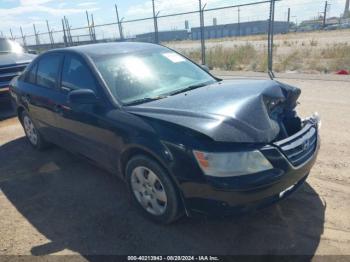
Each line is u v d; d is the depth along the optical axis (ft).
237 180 8.63
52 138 16.40
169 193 9.91
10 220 11.93
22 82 18.11
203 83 13.34
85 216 11.75
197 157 8.90
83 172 15.38
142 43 15.43
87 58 13.09
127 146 10.59
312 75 34.91
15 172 16.07
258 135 9.05
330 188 12.23
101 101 11.87
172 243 9.95
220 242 9.84
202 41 45.55
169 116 9.97
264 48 67.46
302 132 10.05
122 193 13.17
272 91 11.09
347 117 20.04
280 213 10.93
